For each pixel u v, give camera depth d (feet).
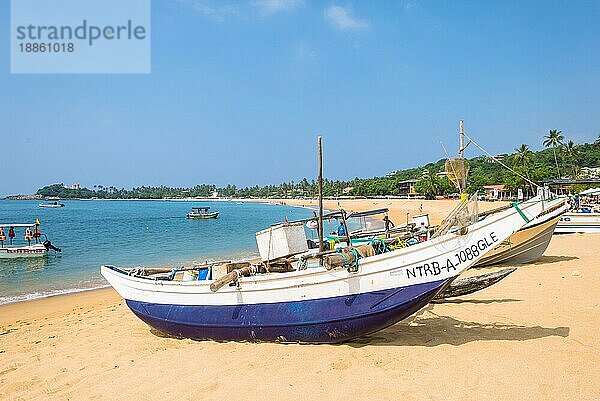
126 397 21.99
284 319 26.81
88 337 34.42
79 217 268.00
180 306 30.27
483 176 323.57
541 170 273.54
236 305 28.12
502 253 54.19
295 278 26.61
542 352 24.97
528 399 19.79
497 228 25.44
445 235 25.31
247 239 136.26
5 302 55.16
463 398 20.02
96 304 52.80
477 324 30.76
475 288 31.60
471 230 25.44
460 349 25.76
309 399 20.49
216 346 28.12
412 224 55.88
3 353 31.68
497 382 21.48
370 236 47.03
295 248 30.32
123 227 188.24
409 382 21.74
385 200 387.34
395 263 25.39
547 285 42.57
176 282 30.63
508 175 290.76
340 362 24.25
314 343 27.12
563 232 92.12
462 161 28.86
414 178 453.17
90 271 78.48
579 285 41.88
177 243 124.16
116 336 33.71
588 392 20.21
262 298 27.40
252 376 23.20
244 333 28.04
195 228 184.03
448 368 23.21
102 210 390.42
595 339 26.91
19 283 68.33
